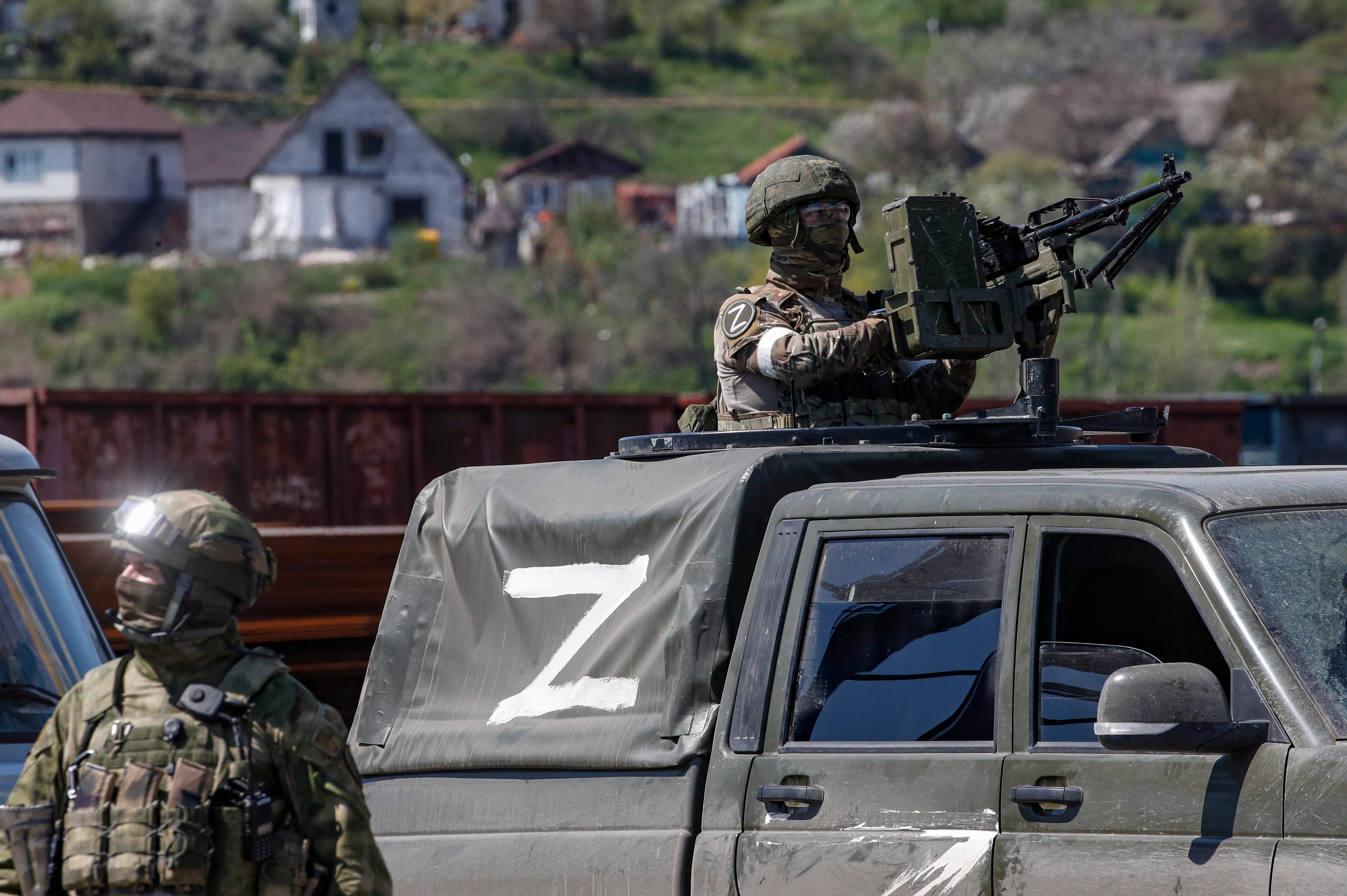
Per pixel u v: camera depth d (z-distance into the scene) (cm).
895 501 1502
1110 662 1353
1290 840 1214
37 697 1900
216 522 1157
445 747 1691
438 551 1827
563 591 1688
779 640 1509
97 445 5706
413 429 6184
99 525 3488
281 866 1134
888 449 1659
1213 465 1864
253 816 1123
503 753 1642
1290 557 1347
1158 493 1386
